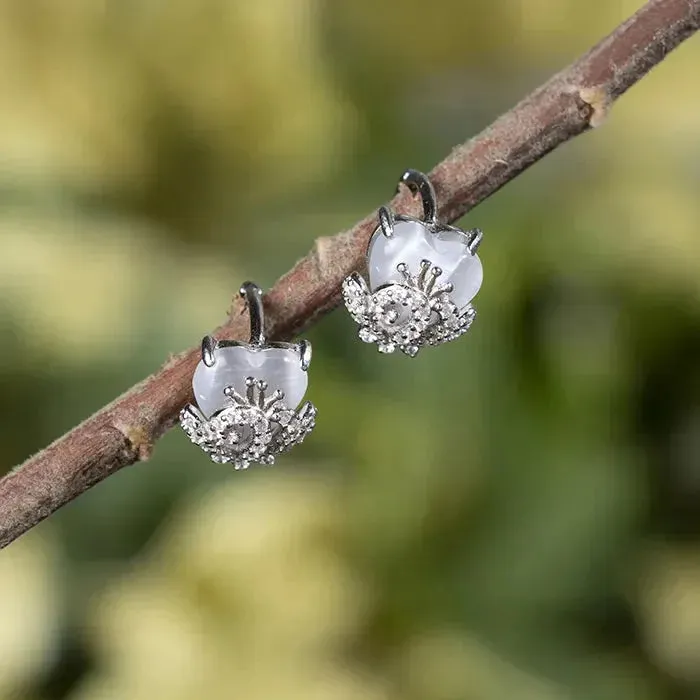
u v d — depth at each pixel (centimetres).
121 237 42
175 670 38
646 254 39
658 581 37
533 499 38
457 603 38
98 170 43
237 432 26
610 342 39
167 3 42
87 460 27
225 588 39
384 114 44
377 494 39
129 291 41
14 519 27
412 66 45
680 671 37
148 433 27
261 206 44
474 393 39
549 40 44
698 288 39
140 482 40
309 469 41
